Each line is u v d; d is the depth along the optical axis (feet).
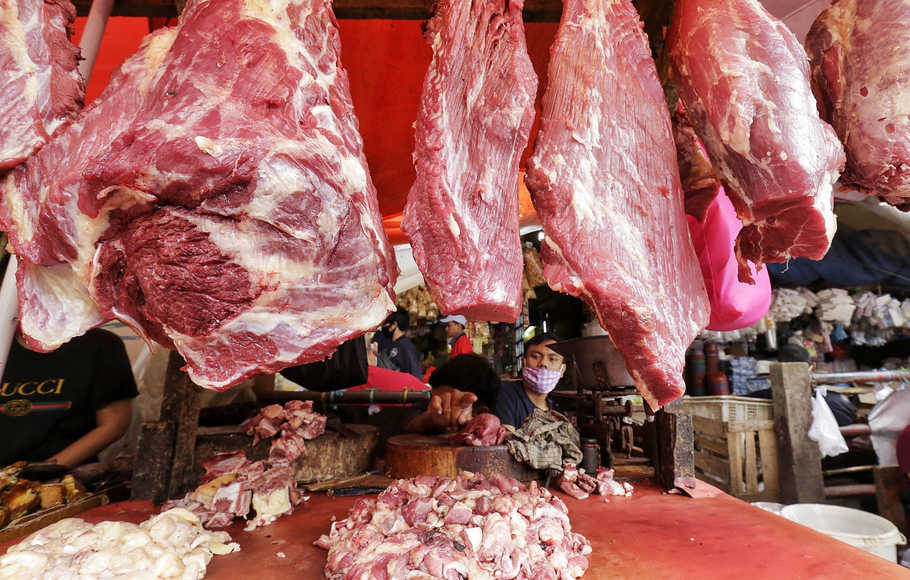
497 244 4.84
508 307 4.71
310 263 4.33
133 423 13.37
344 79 5.00
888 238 17.66
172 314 4.36
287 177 4.05
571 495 8.59
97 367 10.66
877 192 6.24
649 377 5.05
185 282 4.25
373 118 11.39
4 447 9.76
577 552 6.00
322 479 9.20
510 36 5.06
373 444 10.61
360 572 4.88
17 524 6.56
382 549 5.07
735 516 7.52
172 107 4.28
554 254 5.02
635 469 10.14
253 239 4.20
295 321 4.44
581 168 5.07
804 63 5.04
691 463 8.87
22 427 9.97
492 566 4.96
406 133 11.78
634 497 8.55
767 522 7.24
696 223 8.10
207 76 4.43
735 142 4.74
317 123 4.46
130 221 4.38
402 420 13.41
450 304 4.70
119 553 4.99
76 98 5.20
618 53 5.53
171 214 4.19
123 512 7.34
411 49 10.30
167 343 5.06
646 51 5.59
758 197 4.77
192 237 4.19
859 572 5.63
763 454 14.19
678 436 8.89
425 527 5.47
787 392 13.80
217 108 4.23
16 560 4.66
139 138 4.09
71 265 4.62
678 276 5.18
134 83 4.66
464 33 5.11
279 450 8.45
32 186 4.66
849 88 5.93
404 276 21.91
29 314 4.83
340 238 4.40
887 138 5.60
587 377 10.15
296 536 6.72
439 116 4.89
